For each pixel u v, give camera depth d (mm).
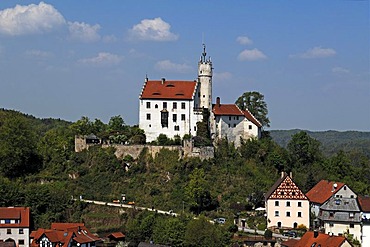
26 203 168500
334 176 198000
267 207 161375
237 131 195250
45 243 149625
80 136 194875
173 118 188625
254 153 191875
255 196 172250
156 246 139125
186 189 170750
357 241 145125
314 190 173750
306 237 135000
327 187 169125
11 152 186125
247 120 195625
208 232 142875
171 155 183625
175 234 144625
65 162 190500
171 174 180625
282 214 160750
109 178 183250
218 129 193000
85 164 189125
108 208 169250
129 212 166750
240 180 180625
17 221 155750
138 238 151750
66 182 182875
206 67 192750
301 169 198625
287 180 161875
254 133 195750
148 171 183625
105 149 190000
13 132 190750
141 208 168500
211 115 192375
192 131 188000
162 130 189250
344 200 151000
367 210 152625
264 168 189375
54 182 182750
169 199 173000
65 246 147875
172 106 188625
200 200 168375
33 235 154750
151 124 189875
